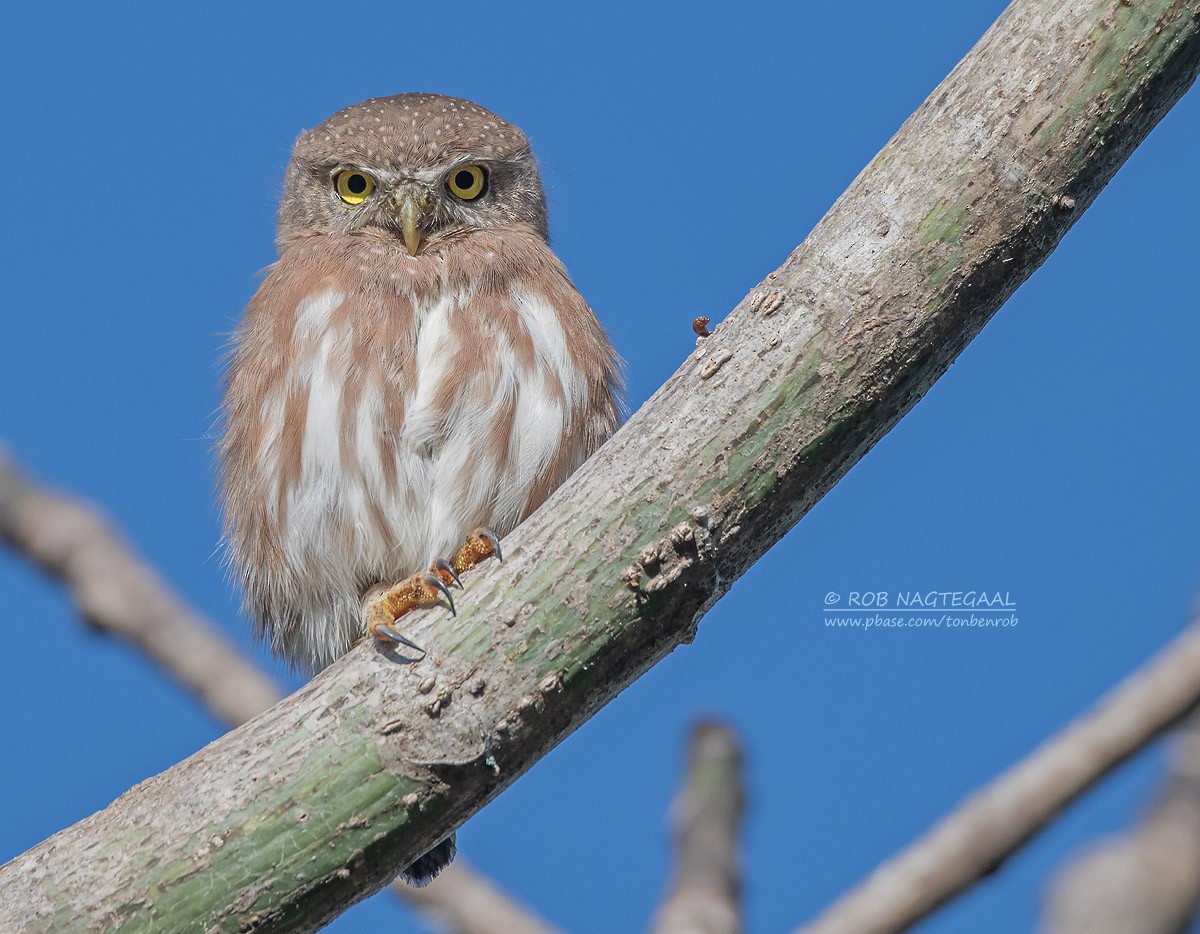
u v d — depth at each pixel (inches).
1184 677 314.7
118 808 295.3
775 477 295.4
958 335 296.7
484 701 293.7
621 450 302.7
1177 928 312.5
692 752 391.5
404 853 293.6
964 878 317.1
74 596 439.8
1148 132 298.4
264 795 289.9
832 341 294.5
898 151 301.9
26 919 285.4
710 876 375.6
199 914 284.8
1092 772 315.0
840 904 322.0
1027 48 297.3
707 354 303.3
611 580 295.0
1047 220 294.2
